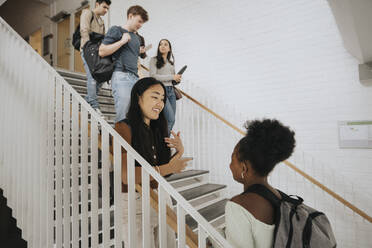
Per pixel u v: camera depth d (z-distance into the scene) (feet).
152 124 4.31
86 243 4.33
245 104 11.38
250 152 2.41
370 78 8.33
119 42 5.53
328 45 9.41
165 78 9.11
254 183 2.51
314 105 9.66
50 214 4.83
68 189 4.59
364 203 8.59
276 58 10.59
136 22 6.02
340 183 9.04
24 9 21.97
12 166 5.94
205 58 12.70
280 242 2.09
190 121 12.80
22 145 5.64
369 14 4.81
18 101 5.83
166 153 4.36
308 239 2.05
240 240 2.20
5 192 6.15
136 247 3.79
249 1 11.39
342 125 9.05
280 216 2.22
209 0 12.67
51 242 4.79
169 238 4.47
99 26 7.86
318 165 9.49
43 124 5.00
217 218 8.68
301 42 10.00
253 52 11.22
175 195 3.03
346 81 9.04
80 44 7.48
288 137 2.39
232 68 11.82
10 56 6.26
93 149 4.13
